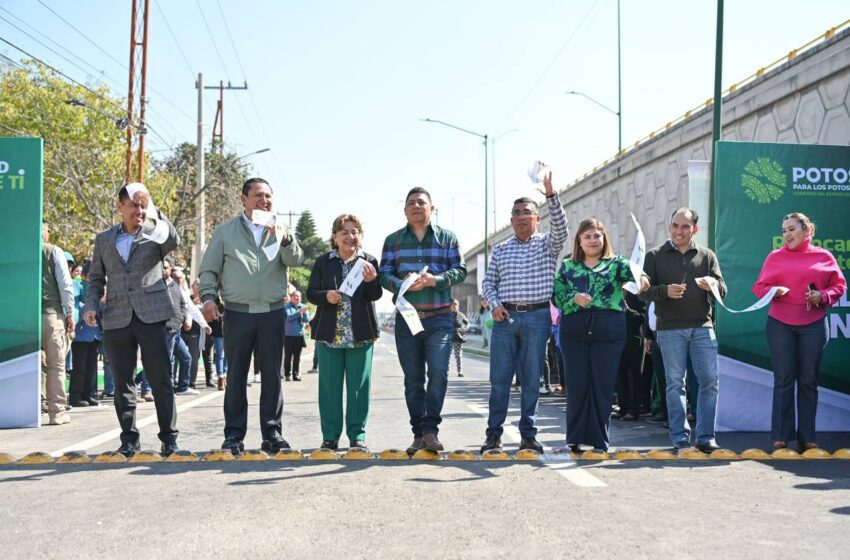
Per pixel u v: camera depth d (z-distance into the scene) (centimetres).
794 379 657
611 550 359
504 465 572
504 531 390
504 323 625
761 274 687
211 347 1472
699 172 916
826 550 361
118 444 690
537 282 621
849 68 1307
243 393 628
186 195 3456
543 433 786
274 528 395
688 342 644
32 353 805
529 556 349
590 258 630
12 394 805
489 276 643
